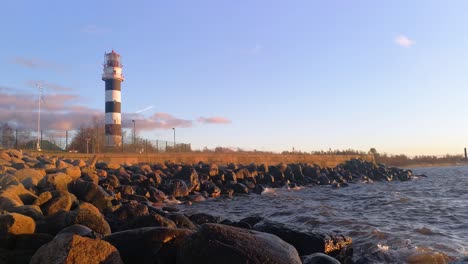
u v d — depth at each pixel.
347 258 8.62
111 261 4.98
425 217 14.32
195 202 19.91
